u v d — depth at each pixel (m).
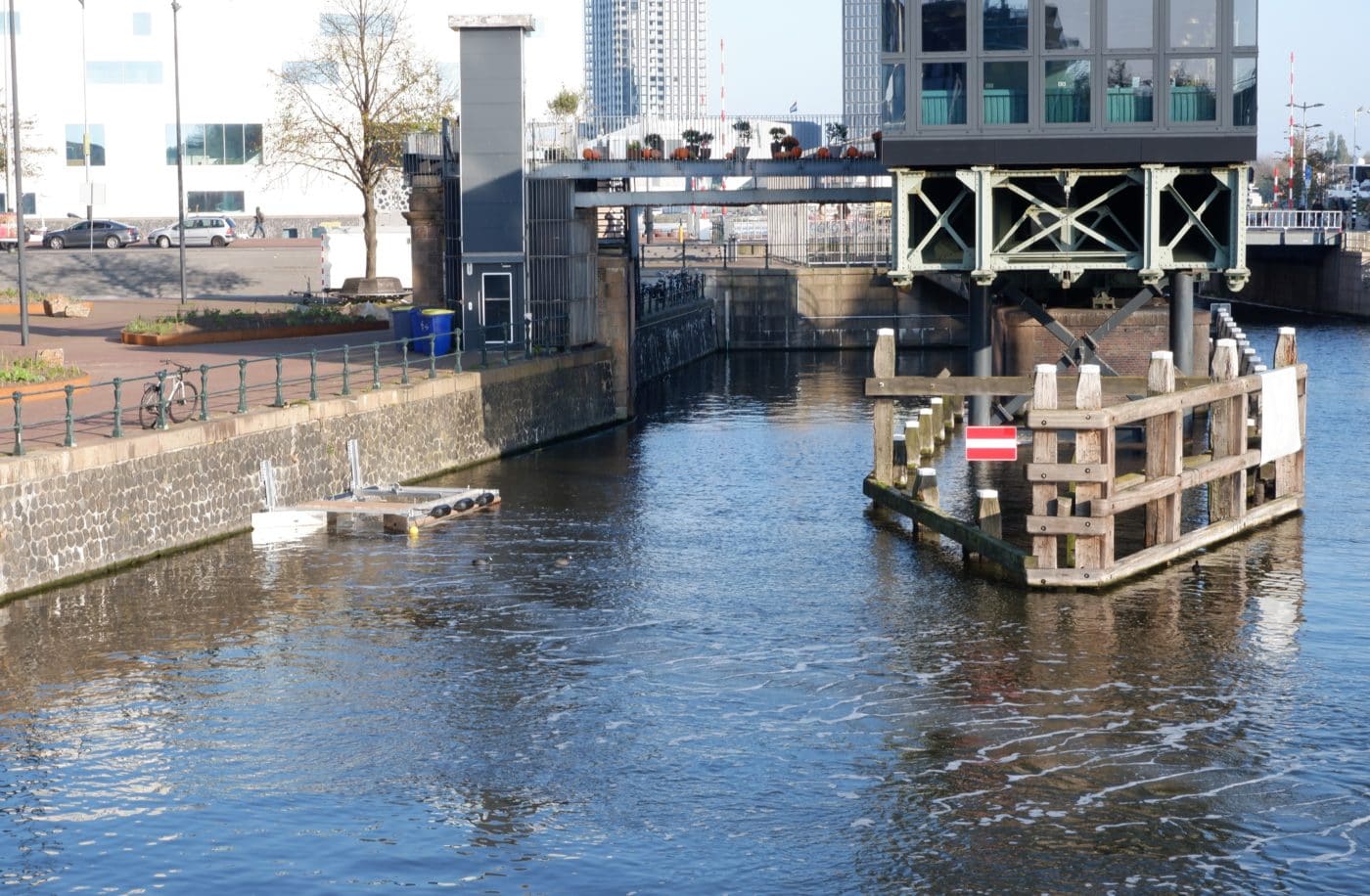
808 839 19.91
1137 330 50.06
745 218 162.50
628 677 26.02
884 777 21.78
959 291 87.06
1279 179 169.88
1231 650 27.19
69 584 30.69
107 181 111.62
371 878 18.94
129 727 23.62
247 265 86.44
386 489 39.38
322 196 112.81
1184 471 33.06
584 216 53.62
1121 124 39.88
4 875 18.97
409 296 72.12
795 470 45.91
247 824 20.41
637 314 67.56
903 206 41.44
